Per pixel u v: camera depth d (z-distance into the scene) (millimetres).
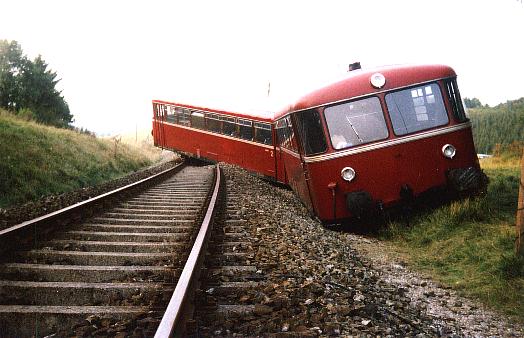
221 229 7887
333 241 8367
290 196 16406
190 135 25531
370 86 9578
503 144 26359
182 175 21891
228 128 22531
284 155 14383
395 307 4895
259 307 4258
